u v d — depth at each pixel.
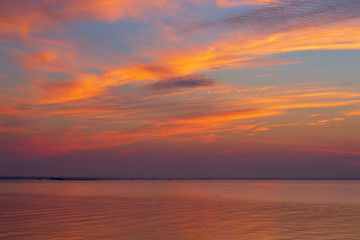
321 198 61.22
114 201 54.69
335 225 27.62
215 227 26.78
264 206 45.03
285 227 26.72
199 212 37.53
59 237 22.64
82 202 52.75
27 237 22.64
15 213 36.69
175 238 22.41
